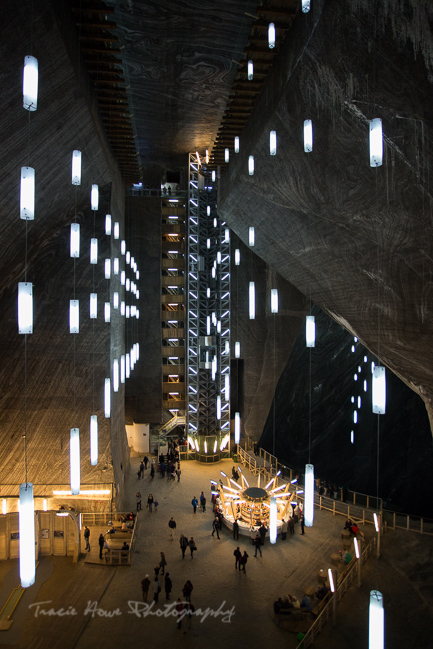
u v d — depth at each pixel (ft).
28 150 30.32
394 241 32.91
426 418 99.25
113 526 51.29
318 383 119.03
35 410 51.42
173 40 42.78
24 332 19.99
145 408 94.02
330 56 28.60
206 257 90.02
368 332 43.34
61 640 34.12
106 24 33.14
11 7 22.89
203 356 86.69
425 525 53.36
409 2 21.09
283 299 89.04
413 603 39.06
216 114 61.62
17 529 46.21
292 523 52.70
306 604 37.70
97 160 48.78
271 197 48.03
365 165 31.17
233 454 84.07
